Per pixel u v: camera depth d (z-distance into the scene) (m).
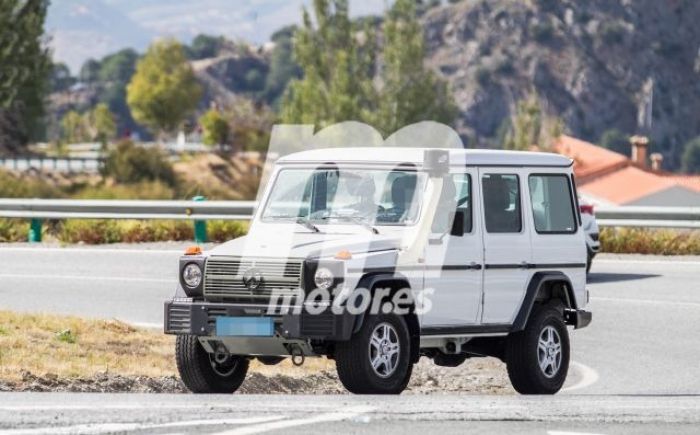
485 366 31.80
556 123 189.38
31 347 27.33
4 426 18.05
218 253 22.11
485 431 18.27
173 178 150.00
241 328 21.48
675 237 52.56
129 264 46.59
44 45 158.88
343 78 159.75
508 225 24.09
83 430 17.80
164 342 30.06
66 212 55.12
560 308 25.25
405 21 163.38
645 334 33.38
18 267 45.59
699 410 20.73
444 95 162.62
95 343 28.89
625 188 156.12
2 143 180.25
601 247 51.94
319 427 18.34
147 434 17.66
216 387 23.41
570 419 19.48
